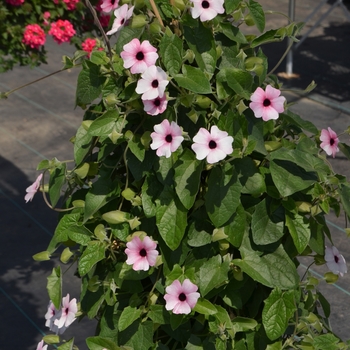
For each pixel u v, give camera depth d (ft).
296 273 2.74
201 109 2.75
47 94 11.92
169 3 2.73
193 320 2.99
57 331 3.06
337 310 6.20
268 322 2.71
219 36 2.83
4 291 6.71
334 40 14.20
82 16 5.57
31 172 9.29
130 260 2.68
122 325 2.73
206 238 2.75
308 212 2.80
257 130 2.77
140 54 2.61
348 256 6.98
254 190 2.69
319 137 3.05
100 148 2.83
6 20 5.24
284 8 16.22
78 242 2.79
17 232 7.82
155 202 2.73
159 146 2.58
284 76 12.33
